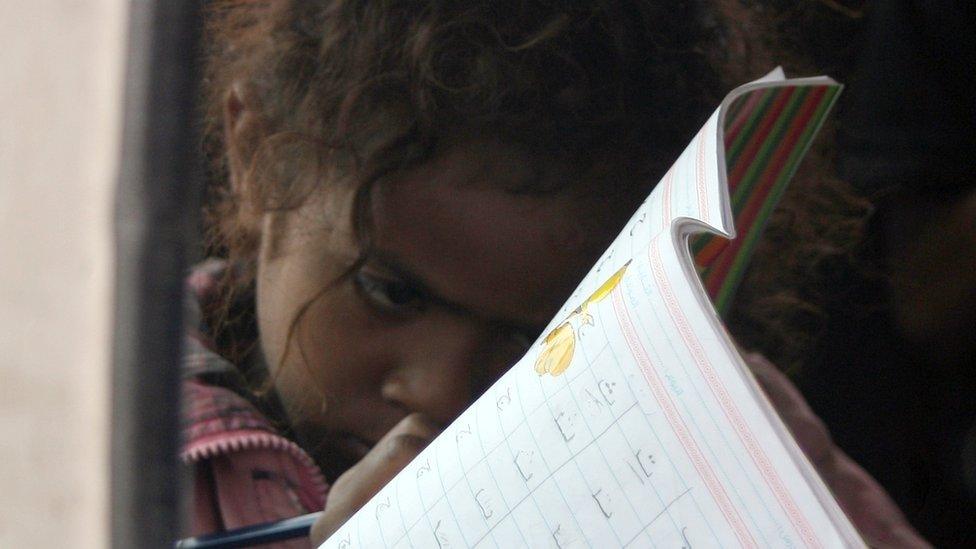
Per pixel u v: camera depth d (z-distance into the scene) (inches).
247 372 45.1
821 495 20.8
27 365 26.4
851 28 51.4
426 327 45.5
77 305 26.5
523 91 44.3
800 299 54.1
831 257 54.0
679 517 22.5
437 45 43.7
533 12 43.9
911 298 54.2
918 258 53.6
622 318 23.5
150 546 25.5
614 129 45.4
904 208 53.4
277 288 45.1
